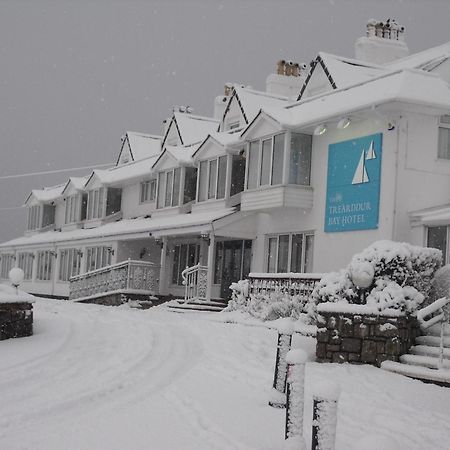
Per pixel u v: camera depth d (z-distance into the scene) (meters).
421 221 18.70
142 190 36.94
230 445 6.73
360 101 19.89
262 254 25.50
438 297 14.27
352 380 10.88
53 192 48.66
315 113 21.98
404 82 19.41
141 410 8.40
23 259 46.81
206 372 11.28
